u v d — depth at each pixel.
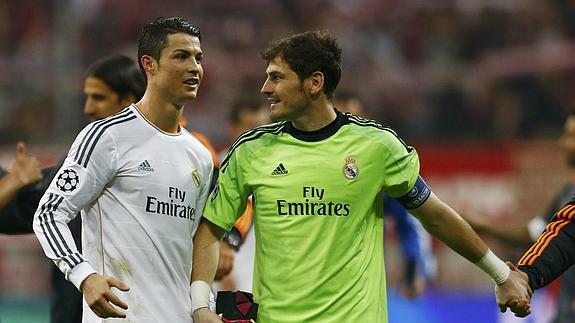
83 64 54.00
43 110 51.75
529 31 55.97
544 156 42.84
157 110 19.03
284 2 60.19
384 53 57.00
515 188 43.16
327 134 18.83
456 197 44.00
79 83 50.91
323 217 18.53
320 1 60.06
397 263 41.88
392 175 18.83
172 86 18.84
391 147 18.80
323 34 18.97
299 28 59.72
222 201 19.19
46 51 54.75
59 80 51.41
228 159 19.23
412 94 52.62
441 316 42.03
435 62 56.22
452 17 57.69
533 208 42.84
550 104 51.03
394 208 29.91
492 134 50.56
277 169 18.70
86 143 18.38
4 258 48.28
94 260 18.77
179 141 19.27
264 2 60.03
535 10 56.78
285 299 18.50
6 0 59.56
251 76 54.88
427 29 57.69
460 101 51.62
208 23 59.19
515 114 50.78
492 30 56.34
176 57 18.81
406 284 30.45
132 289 18.59
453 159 44.09
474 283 42.41
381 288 18.81
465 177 43.88
